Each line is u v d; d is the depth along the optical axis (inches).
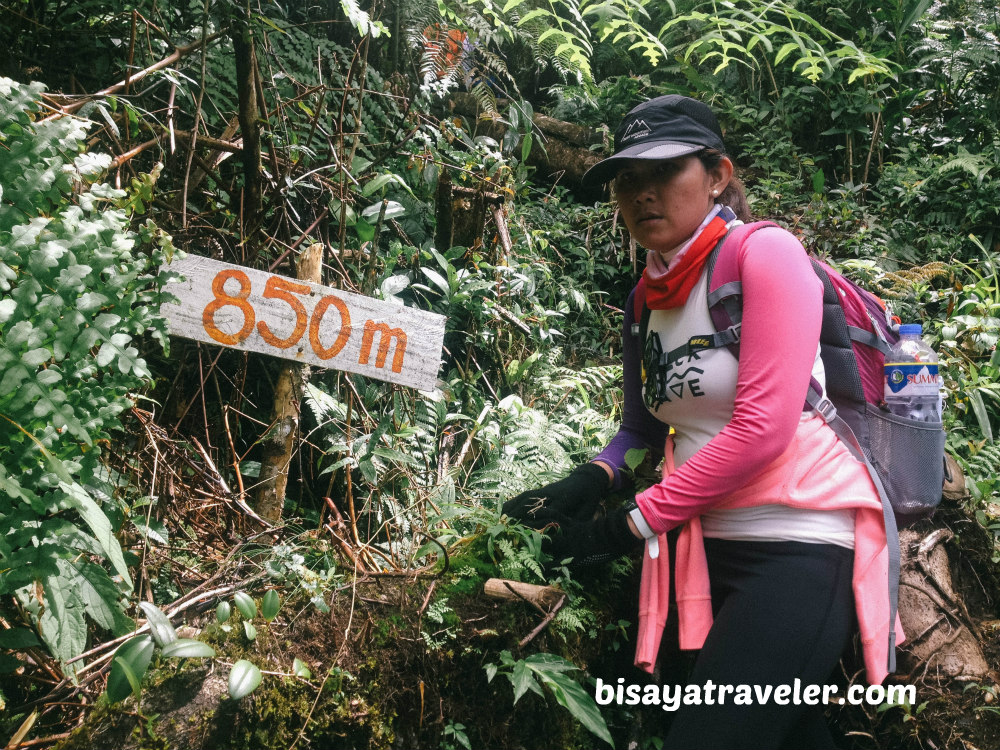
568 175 167.6
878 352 68.4
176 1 99.9
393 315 77.1
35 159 53.1
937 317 137.3
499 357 109.9
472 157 114.5
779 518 63.2
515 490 87.6
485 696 67.9
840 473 63.8
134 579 69.3
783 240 63.7
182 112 101.8
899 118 182.7
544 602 69.5
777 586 61.4
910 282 133.9
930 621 82.4
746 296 62.7
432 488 85.5
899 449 66.3
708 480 62.1
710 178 68.3
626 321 77.9
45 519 54.7
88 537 54.6
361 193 92.0
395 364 77.7
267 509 80.4
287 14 126.0
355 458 81.0
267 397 98.7
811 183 180.1
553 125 170.4
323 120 112.7
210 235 91.0
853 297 68.4
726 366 64.4
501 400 102.6
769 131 184.2
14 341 46.9
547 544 72.1
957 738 77.2
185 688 58.1
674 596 76.9
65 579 54.0
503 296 114.4
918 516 67.5
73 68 92.5
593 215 154.9
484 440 97.3
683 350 66.2
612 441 81.3
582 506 76.2
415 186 122.0
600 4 162.1
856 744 79.5
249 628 60.6
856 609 62.2
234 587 67.6
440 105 150.5
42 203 54.4
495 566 73.2
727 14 193.8
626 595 78.4
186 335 71.2
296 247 93.0
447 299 103.7
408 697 64.8
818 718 66.1
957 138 189.6
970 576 91.0
